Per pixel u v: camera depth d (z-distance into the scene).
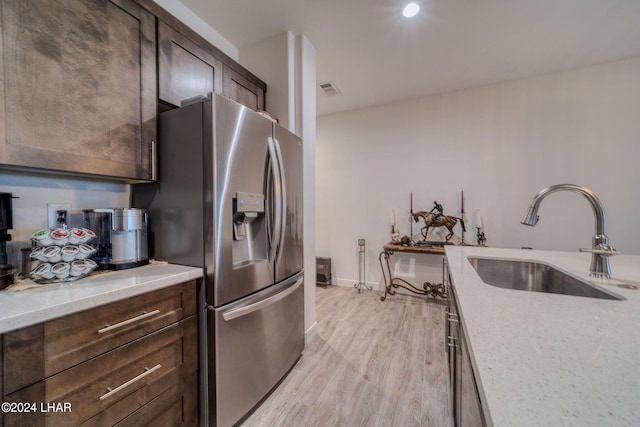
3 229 1.01
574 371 0.45
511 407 0.37
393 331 2.39
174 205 1.36
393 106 3.45
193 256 1.30
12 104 0.91
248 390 1.40
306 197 2.19
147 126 1.34
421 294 3.33
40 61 0.98
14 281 1.03
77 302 0.85
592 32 2.07
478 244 2.90
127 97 1.25
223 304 1.28
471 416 0.63
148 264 1.34
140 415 1.02
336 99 3.34
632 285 0.96
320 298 3.27
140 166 1.31
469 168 3.08
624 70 2.47
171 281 1.13
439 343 2.17
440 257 3.28
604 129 2.54
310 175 2.25
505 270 1.58
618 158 2.50
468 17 1.92
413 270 3.39
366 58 2.45
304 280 2.14
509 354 0.50
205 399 1.26
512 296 0.84
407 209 3.40
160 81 1.39
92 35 1.12
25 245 1.17
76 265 1.06
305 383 1.69
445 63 2.53
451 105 3.15
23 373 0.75
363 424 1.38
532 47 2.28
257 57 2.20
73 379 0.85
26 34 0.94
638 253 2.44
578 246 2.67
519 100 2.85
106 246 1.29
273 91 2.14
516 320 0.66
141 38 1.30
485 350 0.52
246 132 1.41
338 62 2.51
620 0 1.74
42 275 0.99
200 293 1.27
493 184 2.98
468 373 0.68
